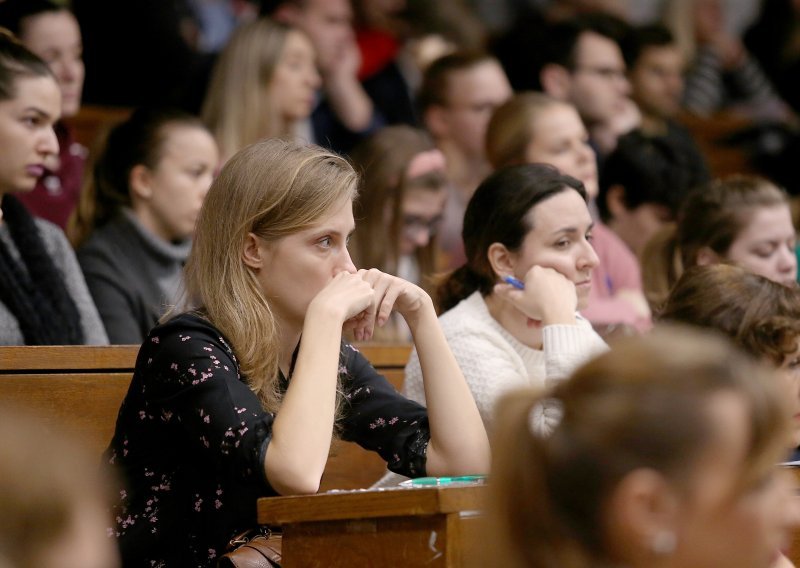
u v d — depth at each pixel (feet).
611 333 38.11
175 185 37.27
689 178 46.70
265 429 22.36
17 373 26.84
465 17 61.21
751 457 12.32
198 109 48.49
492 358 28.84
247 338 23.70
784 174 61.57
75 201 41.42
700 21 68.39
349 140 52.65
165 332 23.71
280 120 44.96
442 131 49.52
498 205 29.40
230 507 23.32
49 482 10.69
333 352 22.90
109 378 27.66
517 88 54.49
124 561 23.39
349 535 20.11
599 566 12.39
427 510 19.01
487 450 25.16
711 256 37.40
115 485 23.71
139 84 48.75
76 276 33.99
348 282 23.82
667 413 12.15
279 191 23.97
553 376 27.14
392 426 25.85
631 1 66.74
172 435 23.57
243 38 44.60
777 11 68.33
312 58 45.44
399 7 59.16
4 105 31.55
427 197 40.34
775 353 25.75
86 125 48.14
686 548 12.24
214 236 24.27
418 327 25.57
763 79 68.44
